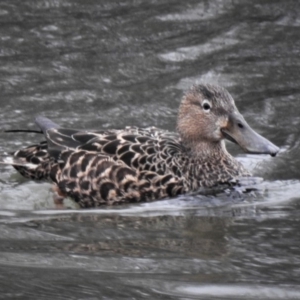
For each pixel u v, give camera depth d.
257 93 17.94
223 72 18.69
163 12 21.42
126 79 18.36
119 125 16.42
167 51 19.55
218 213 12.78
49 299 9.59
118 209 13.02
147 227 12.14
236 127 13.94
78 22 20.88
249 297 9.82
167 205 13.17
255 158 15.40
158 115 16.91
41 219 12.47
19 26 20.56
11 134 16.00
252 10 21.62
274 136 16.28
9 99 17.39
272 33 20.53
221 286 10.07
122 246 11.34
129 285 10.04
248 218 12.56
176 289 9.98
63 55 19.30
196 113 14.07
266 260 10.88
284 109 17.33
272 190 13.86
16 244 11.34
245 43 20.03
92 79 18.30
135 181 13.34
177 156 13.78
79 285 9.98
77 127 16.27
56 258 10.84
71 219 12.49
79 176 13.55
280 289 10.02
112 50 19.61
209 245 11.41
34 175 14.09
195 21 21.08
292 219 12.49
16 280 10.09
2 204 13.27
